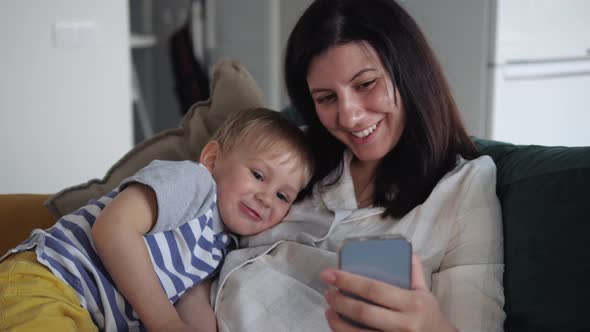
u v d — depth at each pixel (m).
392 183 1.16
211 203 1.14
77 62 2.43
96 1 2.42
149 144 1.42
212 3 3.27
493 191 1.12
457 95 2.56
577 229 0.99
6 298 0.96
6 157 2.40
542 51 2.54
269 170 1.19
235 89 1.44
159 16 3.67
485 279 1.04
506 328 1.05
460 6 2.50
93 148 2.51
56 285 1.00
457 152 1.19
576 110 2.68
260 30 3.13
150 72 3.77
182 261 1.11
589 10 2.62
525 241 1.05
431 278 1.08
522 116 2.54
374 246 0.80
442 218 1.10
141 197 1.06
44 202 1.35
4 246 1.31
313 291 1.05
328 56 1.07
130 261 1.01
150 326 1.00
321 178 1.25
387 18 1.09
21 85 2.38
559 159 1.07
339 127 1.12
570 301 0.96
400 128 1.13
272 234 1.20
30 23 2.35
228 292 1.09
